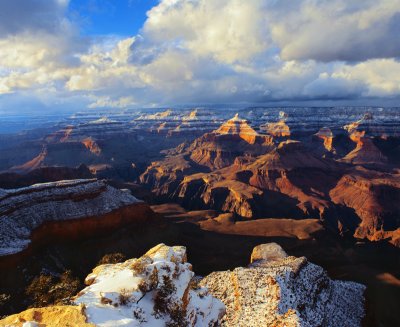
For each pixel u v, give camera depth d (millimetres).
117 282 35219
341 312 62906
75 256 88188
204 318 39031
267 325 50969
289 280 61562
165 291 34812
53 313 28125
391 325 68938
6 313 60562
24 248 78750
